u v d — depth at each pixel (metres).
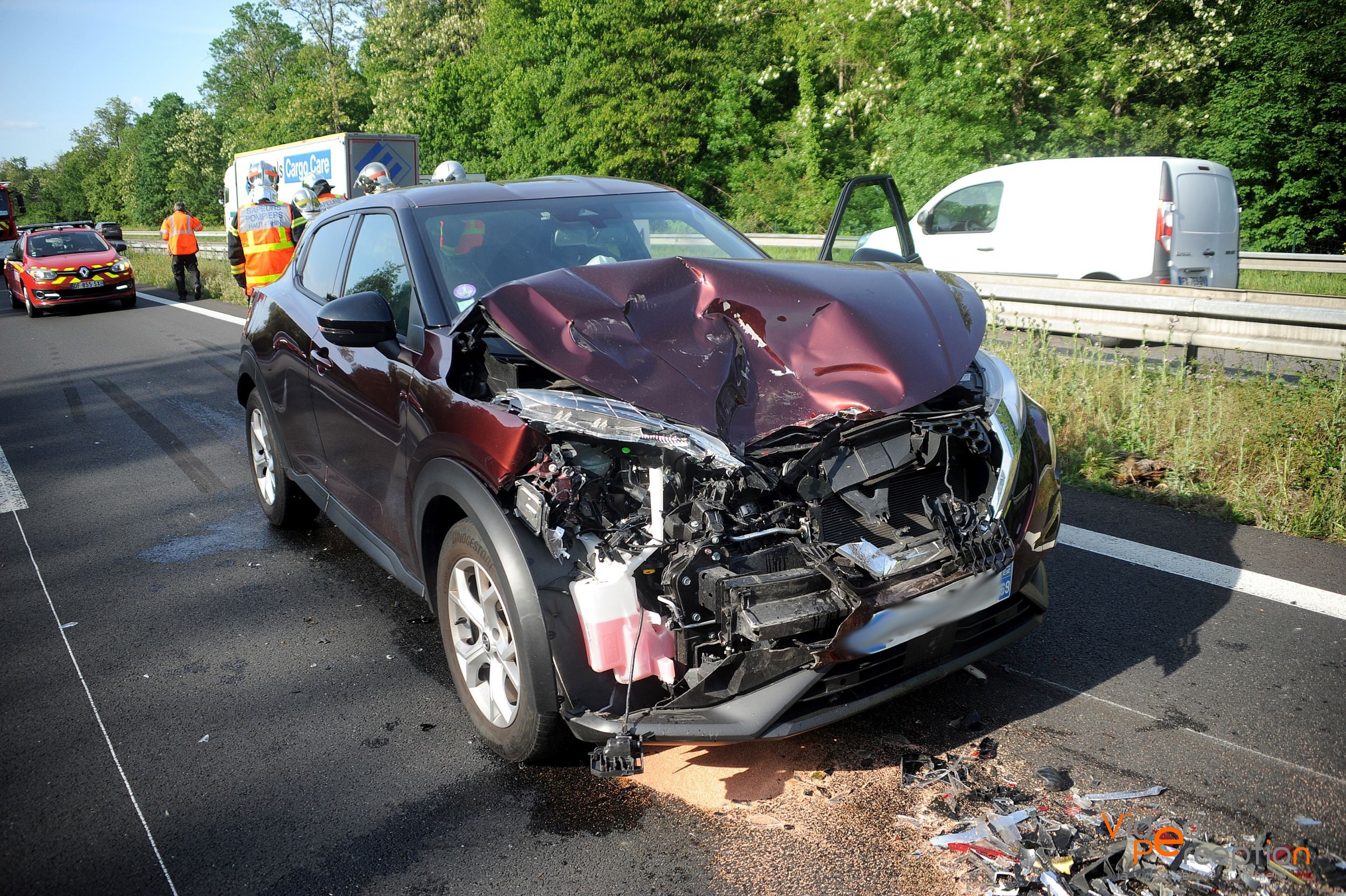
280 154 21.84
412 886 2.48
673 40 36.78
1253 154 22.16
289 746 3.20
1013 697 3.22
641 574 2.62
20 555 5.25
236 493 6.19
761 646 2.46
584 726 2.58
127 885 2.56
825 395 2.81
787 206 34.19
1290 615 3.73
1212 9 22.02
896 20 25.31
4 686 3.73
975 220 12.29
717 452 2.52
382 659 3.81
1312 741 2.89
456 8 56.34
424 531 3.25
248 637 4.07
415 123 48.91
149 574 4.86
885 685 2.67
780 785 2.80
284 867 2.59
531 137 41.16
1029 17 21.34
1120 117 22.97
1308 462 5.00
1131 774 2.76
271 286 5.13
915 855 2.46
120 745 3.27
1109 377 6.48
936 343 3.02
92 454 7.43
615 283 3.10
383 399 3.50
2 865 2.67
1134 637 3.60
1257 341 7.48
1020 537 2.87
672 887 2.41
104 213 127.62
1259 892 2.24
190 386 10.03
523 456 2.70
